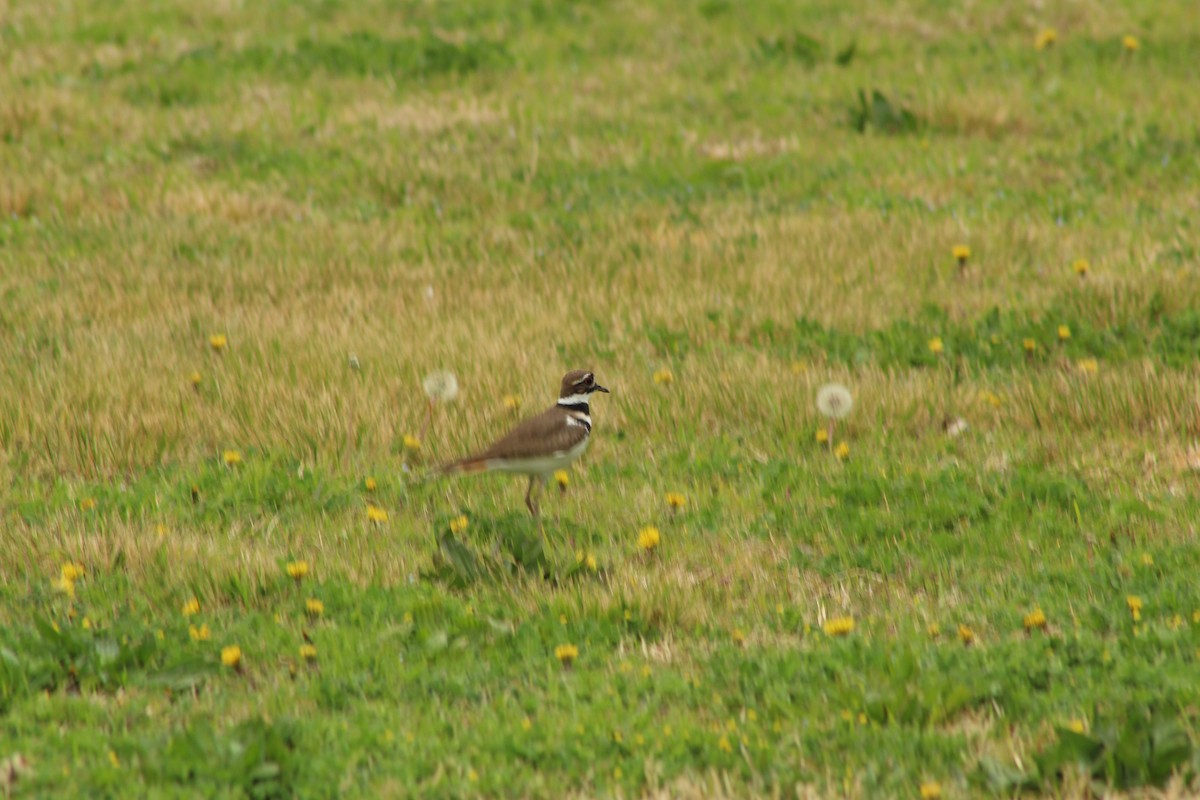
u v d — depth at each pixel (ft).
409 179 88.12
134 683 36.99
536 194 86.12
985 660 37.58
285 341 63.26
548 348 62.90
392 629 39.60
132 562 43.34
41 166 89.40
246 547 44.27
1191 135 91.50
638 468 52.49
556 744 34.04
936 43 114.21
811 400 56.95
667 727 34.63
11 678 36.27
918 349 62.34
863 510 48.14
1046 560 44.14
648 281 71.82
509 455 45.11
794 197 85.40
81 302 69.05
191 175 89.20
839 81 105.81
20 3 122.62
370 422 55.06
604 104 102.12
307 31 116.47
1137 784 32.09
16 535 44.91
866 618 40.81
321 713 35.73
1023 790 32.37
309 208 84.58
